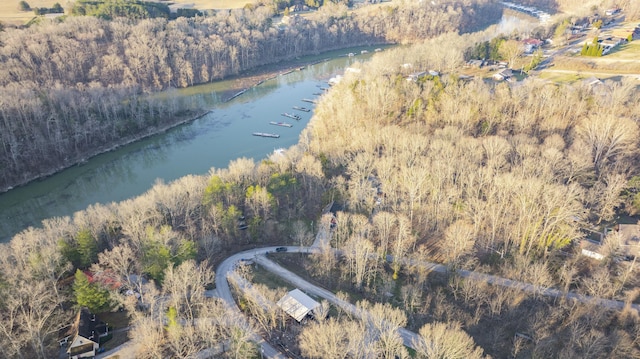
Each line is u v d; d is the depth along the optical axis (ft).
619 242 457.27
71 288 423.23
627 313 383.45
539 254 476.13
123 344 377.71
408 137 624.59
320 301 434.30
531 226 481.05
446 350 317.22
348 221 527.81
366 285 457.68
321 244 502.38
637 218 519.19
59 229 467.52
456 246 460.55
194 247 472.44
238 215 528.63
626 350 348.79
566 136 646.33
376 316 365.81
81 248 451.94
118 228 500.33
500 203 513.86
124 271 428.97
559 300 418.51
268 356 367.66
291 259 504.02
